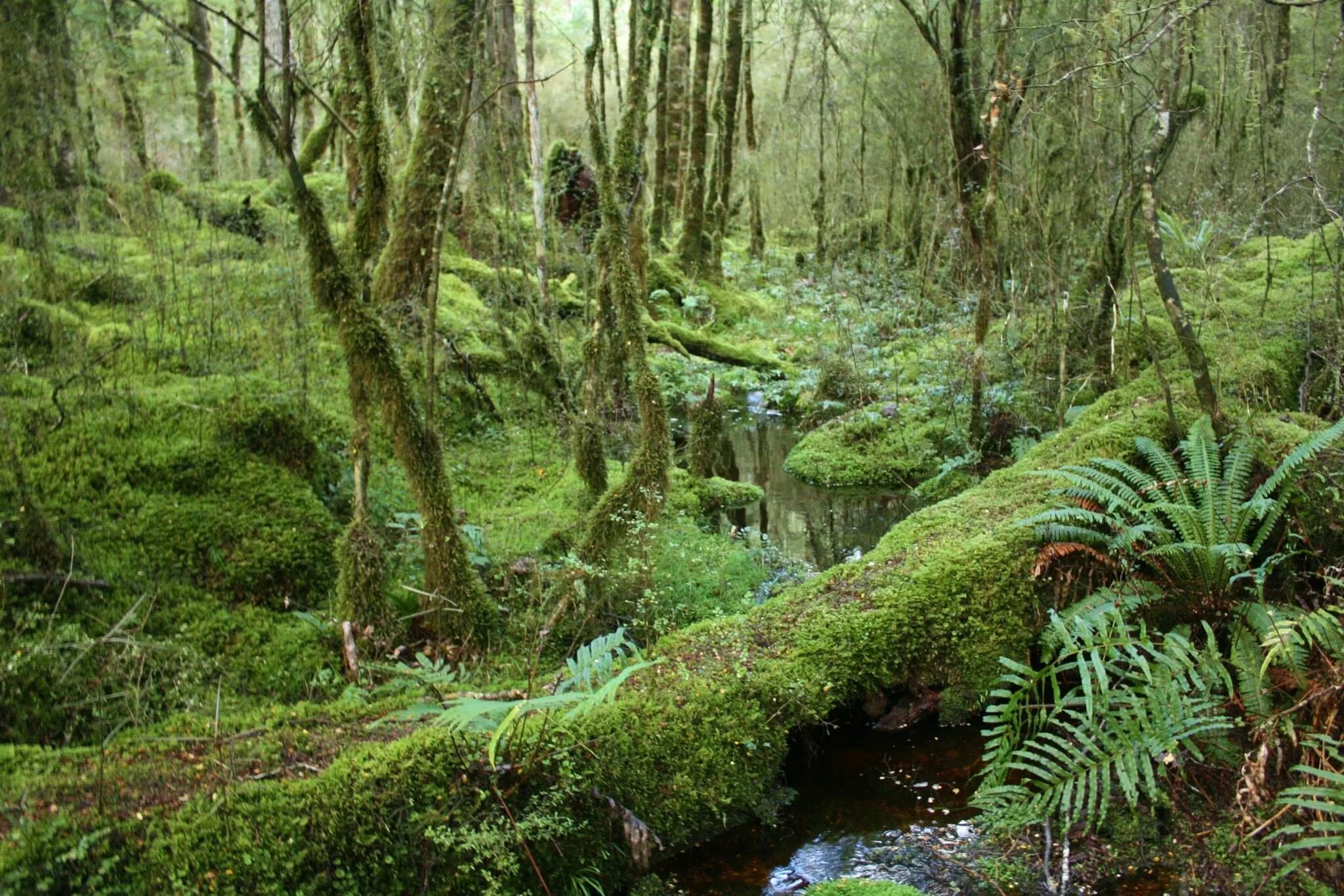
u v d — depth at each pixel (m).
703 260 14.15
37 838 2.38
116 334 5.43
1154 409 4.96
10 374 4.60
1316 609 3.50
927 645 4.00
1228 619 3.86
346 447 5.14
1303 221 8.70
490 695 3.25
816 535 6.34
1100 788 3.37
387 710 3.20
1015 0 7.91
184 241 6.80
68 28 5.23
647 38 7.93
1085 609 3.86
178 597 3.76
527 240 9.52
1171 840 3.14
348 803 2.68
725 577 4.89
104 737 3.01
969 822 3.34
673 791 3.20
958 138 8.98
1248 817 3.06
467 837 2.71
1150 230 4.56
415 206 6.30
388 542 4.55
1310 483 4.20
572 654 4.04
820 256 16.77
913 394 8.80
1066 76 5.34
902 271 13.34
